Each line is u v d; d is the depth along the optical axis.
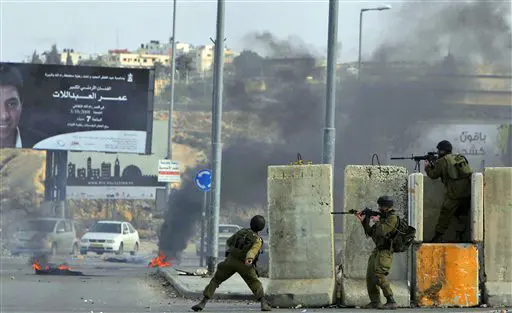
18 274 72.00
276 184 39.84
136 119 125.06
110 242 111.69
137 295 49.00
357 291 38.34
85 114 124.25
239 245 36.09
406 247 36.03
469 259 37.97
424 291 37.78
